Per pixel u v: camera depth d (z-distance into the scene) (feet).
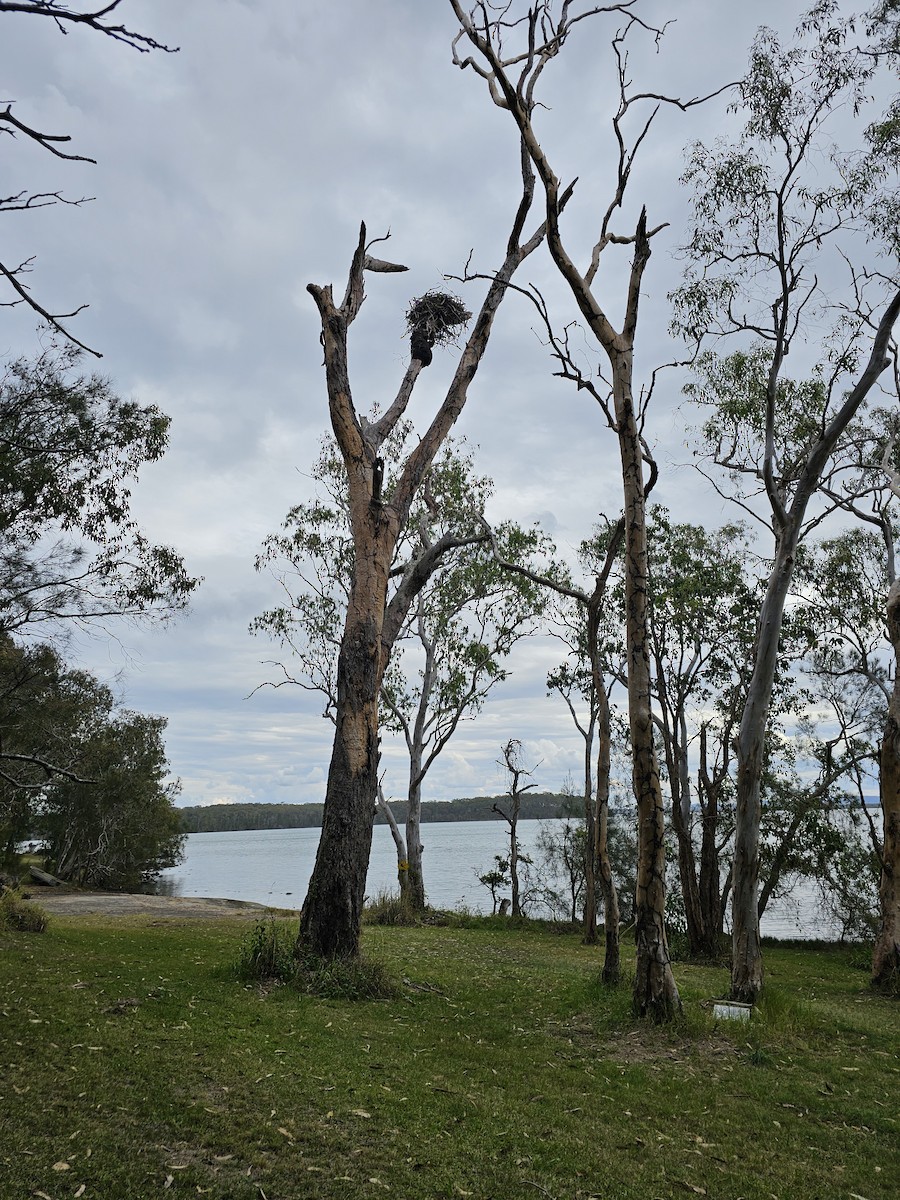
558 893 99.14
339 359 45.24
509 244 49.73
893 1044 32.24
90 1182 15.39
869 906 79.87
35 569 57.88
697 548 79.92
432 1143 18.28
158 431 59.52
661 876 32.94
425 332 49.73
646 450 37.70
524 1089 23.02
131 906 84.17
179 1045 23.71
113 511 59.41
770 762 79.36
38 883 142.00
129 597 60.54
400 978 39.93
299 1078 21.77
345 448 44.78
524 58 41.22
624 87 39.68
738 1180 17.67
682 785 80.59
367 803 40.52
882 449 60.95
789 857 80.38
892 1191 17.51
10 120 12.41
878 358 38.86
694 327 44.52
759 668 40.91
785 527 41.06
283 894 144.25
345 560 91.30
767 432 41.96
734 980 38.96
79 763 126.00
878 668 78.95
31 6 11.27
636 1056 27.78
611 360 36.83
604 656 77.82
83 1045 22.89
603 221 40.75
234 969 36.55
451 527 73.92
